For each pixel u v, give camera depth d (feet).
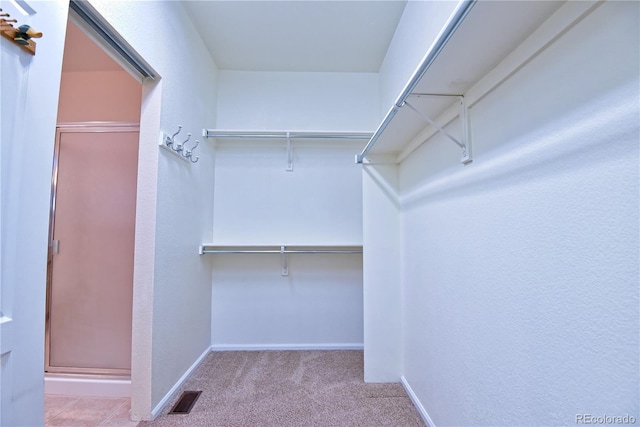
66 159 6.48
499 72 2.99
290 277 8.46
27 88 2.54
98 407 5.41
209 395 5.77
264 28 6.97
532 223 2.56
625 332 1.79
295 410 5.27
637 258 1.72
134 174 6.45
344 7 6.31
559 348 2.27
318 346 8.33
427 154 4.99
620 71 1.83
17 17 2.45
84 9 3.57
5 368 2.38
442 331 4.34
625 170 1.80
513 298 2.80
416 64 5.62
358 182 8.70
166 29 5.48
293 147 8.68
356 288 8.51
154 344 5.07
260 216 8.53
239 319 8.34
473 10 2.18
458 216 3.90
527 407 2.60
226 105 8.63
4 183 2.36
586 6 2.03
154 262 5.06
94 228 6.40
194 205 6.96
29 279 2.58
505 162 2.95
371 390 5.96
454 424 3.94
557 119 2.30
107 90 6.72
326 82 8.82
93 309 6.29
